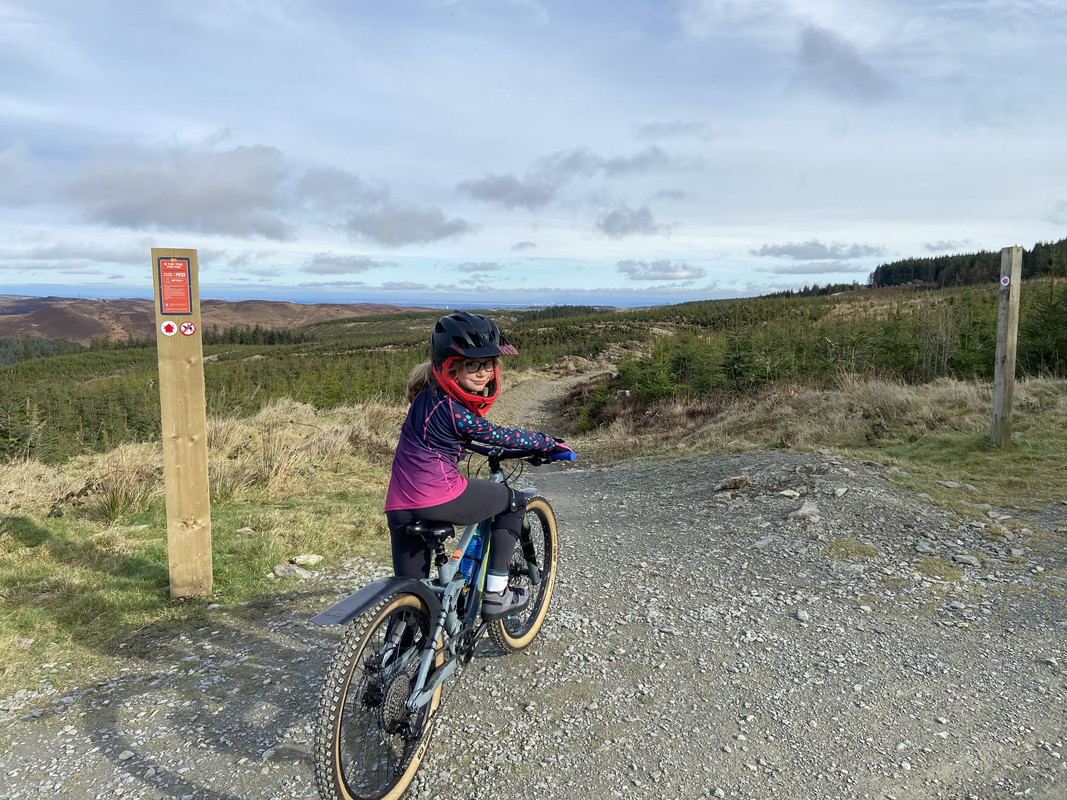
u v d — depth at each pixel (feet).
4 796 8.45
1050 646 11.91
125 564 17.21
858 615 13.61
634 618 13.82
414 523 9.03
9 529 19.86
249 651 12.56
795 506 21.03
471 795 8.39
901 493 21.49
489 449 9.98
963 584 14.89
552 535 13.32
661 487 27.68
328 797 7.17
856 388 40.47
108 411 75.56
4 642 12.74
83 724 10.11
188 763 9.12
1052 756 8.76
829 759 8.91
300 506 24.43
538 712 10.24
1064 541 16.93
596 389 87.97
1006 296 25.13
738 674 11.33
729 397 53.42
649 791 8.36
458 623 9.71
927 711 10.02
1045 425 27.99
